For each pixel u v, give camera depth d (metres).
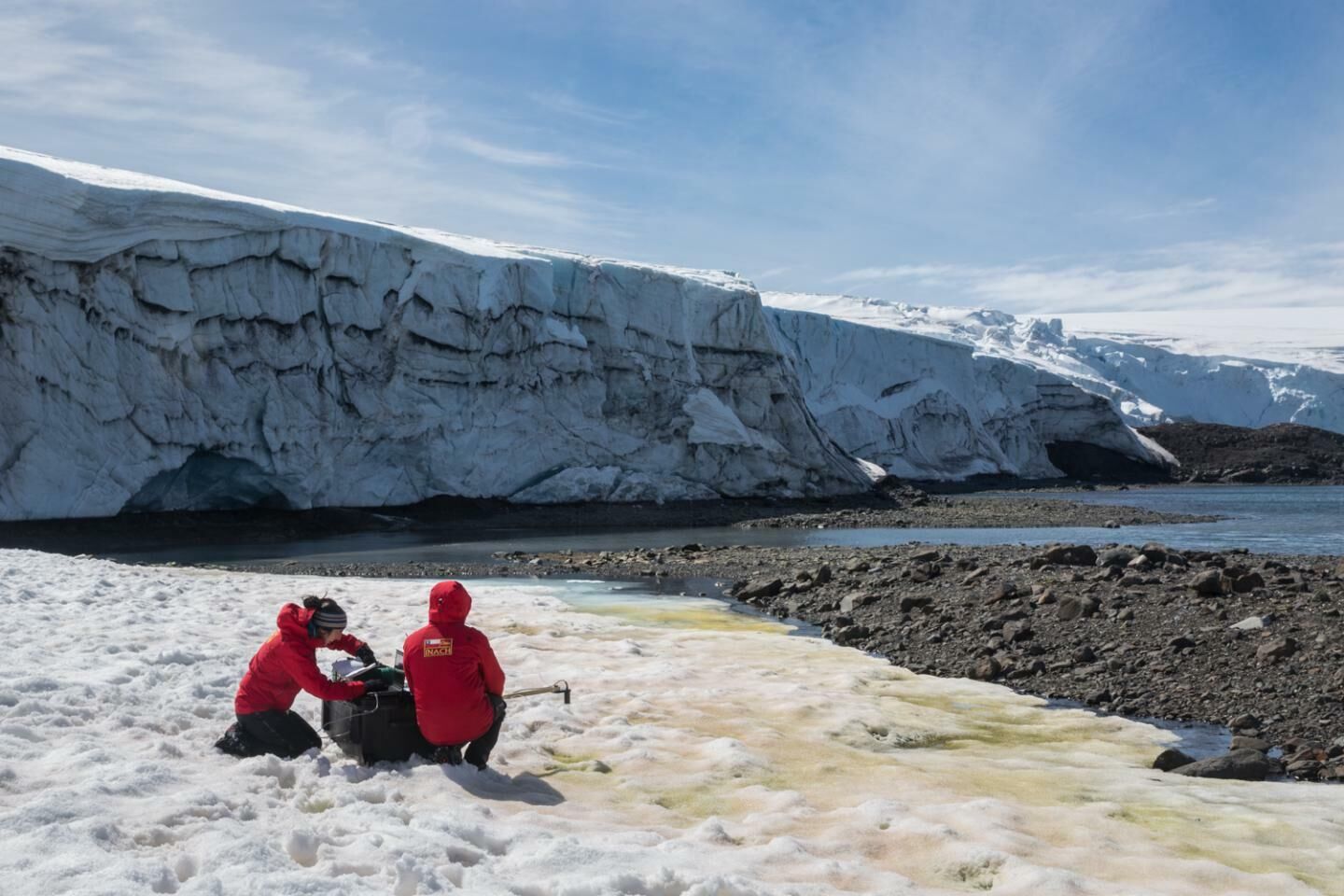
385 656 10.17
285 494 33.00
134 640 9.61
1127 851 5.52
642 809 6.00
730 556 24.02
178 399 29.95
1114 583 14.13
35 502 26.75
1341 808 6.38
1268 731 8.58
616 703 8.81
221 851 4.47
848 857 5.27
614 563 22.98
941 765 7.34
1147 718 9.25
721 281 52.25
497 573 21.16
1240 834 5.85
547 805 5.96
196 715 7.18
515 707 8.33
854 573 18.02
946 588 15.23
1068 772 7.23
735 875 4.66
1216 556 16.03
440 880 4.33
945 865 5.20
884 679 10.55
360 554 25.58
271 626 11.28
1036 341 124.81
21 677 7.48
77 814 4.88
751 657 11.45
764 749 7.49
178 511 30.91
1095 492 66.44
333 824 5.02
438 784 5.90
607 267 44.44
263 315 32.28
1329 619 11.28
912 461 68.81
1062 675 10.70
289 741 6.36
